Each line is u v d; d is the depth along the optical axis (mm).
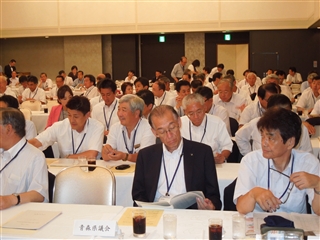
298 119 2186
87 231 1998
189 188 2676
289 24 14148
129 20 14656
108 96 5379
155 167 2730
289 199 2371
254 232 1976
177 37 15875
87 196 2801
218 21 14289
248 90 9711
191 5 14352
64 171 2883
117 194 3324
